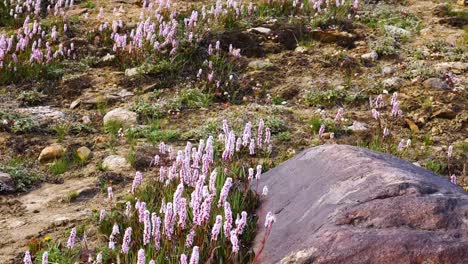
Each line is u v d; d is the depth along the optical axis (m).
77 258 6.21
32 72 12.48
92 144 9.95
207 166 6.88
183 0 17.30
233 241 5.12
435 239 4.73
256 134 10.11
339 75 12.68
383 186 5.39
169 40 13.25
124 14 16.22
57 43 14.27
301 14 15.84
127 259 5.48
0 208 7.80
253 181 7.39
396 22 15.47
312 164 6.68
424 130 10.48
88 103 11.51
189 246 5.49
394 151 9.48
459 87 11.72
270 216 5.29
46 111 11.13
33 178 8.66
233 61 13.04
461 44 14.10
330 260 4.80
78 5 17.08
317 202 5.74
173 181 7.46
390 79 12.27
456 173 9.09
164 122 10.77
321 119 10.64
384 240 4.76
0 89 11.99
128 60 13.09
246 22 14.89
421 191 5.28
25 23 13.93
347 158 6.25
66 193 8.23
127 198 7.60
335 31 14.41
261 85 12.21
